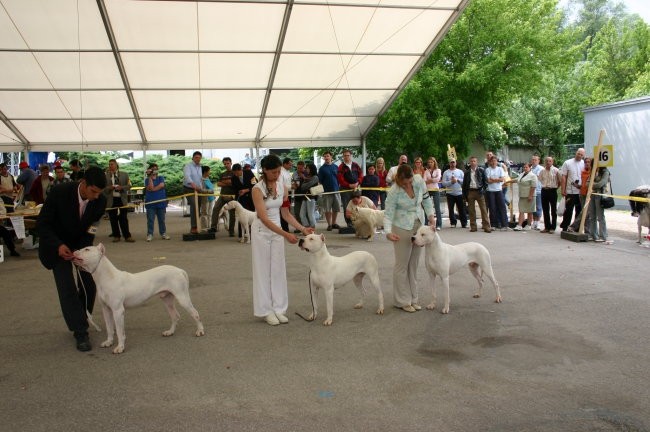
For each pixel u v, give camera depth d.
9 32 11.73
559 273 7.88
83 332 4.91
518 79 22.16
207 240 12.39
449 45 22.25
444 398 3.73
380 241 11.51
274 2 11.59
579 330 5.23
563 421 3.37
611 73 37.53
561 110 35.41
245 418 3.48
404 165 5.93
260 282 5.57
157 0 11.16
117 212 12.27
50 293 7.26
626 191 17.36
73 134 17.14
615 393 3.78
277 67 13.94
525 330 5.26
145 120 16.39
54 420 3.51
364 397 3.77
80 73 13.52
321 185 13.27
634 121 16.91
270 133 18.14
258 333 5.30
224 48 13.00
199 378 4.17
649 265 8.31
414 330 5.32
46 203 4.89
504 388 3.88
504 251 9.88
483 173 12.80
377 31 12.88
